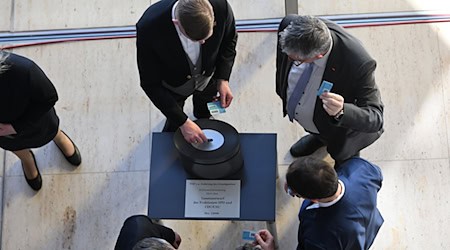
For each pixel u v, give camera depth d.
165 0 2.52
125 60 3.72
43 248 3.35
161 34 2.49
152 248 2.08
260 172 2.65
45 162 3.51
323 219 2.31
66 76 3.70
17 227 3.39
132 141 3.55
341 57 2.43
